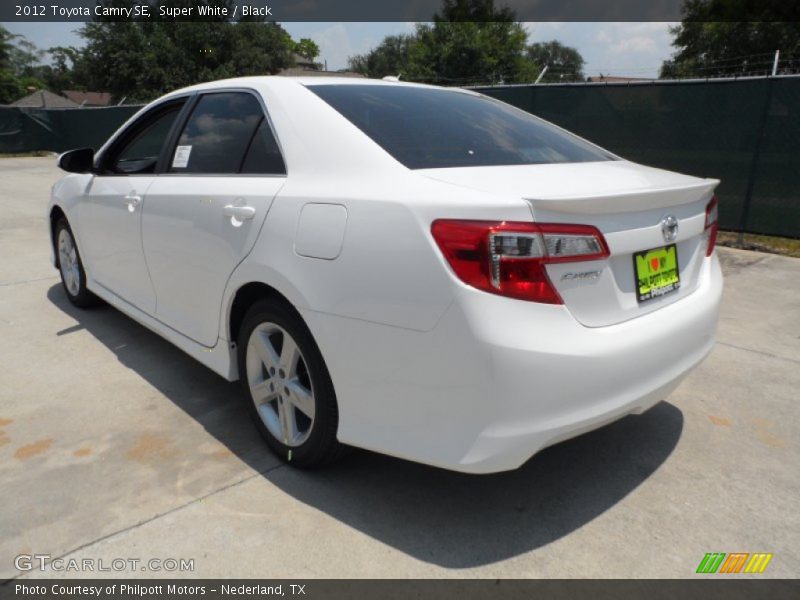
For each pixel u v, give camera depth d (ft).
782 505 7.87
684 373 7.63
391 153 7.29
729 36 96.78
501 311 5.94
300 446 8.07
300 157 7.95
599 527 7.39
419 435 6.58
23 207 30.99
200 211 9.06
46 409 10.05
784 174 21.86
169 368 11.68
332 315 6.99
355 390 7.00
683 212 7.63
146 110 11.62
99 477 8.18
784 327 14.26
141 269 11.07
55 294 16.42
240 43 118.11
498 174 6.96
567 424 6.28
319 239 7.13
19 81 199.11
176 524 7.28
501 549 7.00
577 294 6.34
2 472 8.28
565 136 9.84
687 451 9.06
